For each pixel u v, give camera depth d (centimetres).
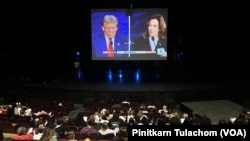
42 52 2655
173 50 2736
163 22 2484
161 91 2112
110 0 2548
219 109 1839
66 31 2691
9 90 2252
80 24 2689
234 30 2533
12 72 2497
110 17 2489
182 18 2652
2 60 2434
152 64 2766
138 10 2477
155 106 1711
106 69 2794
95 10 2492
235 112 1762
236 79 2595
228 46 2598
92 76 2745
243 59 2578
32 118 1280
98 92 2134
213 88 2186
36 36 2600
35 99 2080
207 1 2531
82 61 2794
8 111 1443
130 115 1276
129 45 2506
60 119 1020
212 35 2623
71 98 2188
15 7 2441
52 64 2711
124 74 2741
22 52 2561
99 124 1079
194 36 2675
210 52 2670
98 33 2514
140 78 2639
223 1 2488
